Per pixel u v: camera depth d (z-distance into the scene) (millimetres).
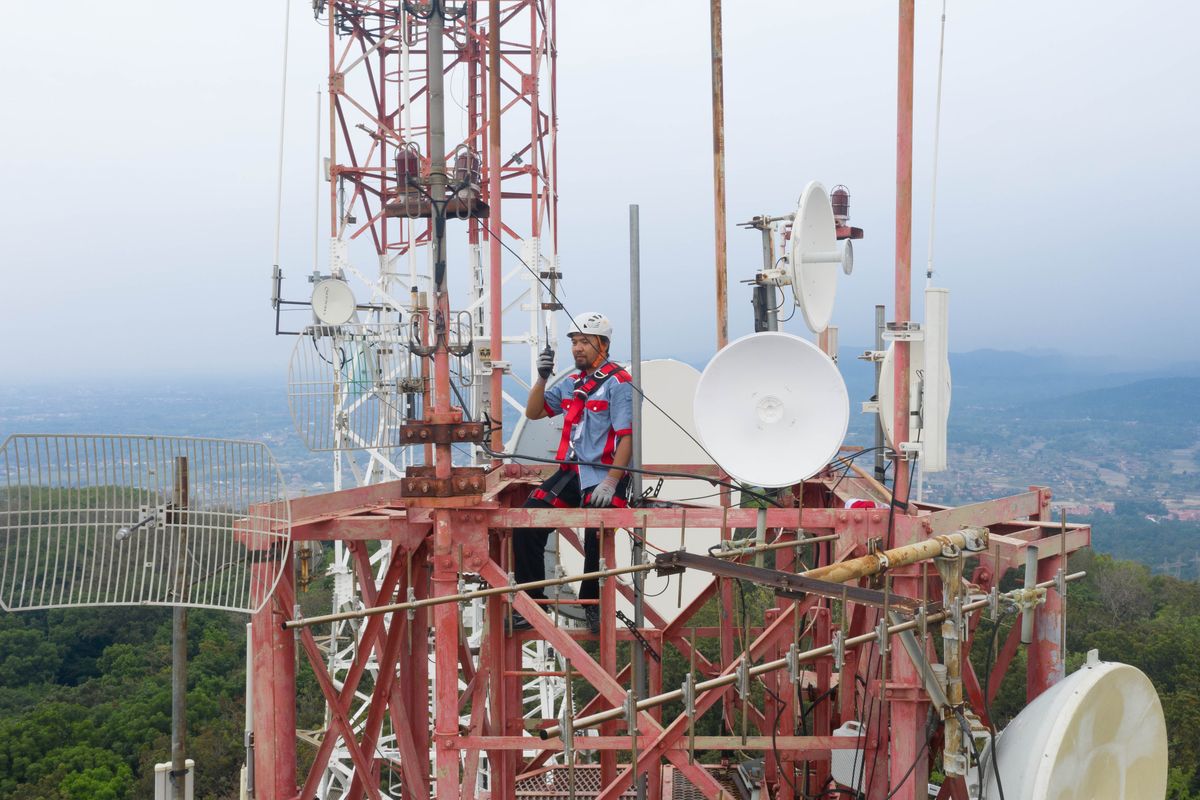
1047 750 5785
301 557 7391
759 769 10297
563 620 10617
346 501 7320
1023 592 6469
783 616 6801
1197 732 36250
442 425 6465
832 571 5664
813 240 8422
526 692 23047
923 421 6770
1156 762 6676
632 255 7316
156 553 5742
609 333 8047
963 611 6117
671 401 10453
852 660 8438
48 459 5516
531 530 8492
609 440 7746
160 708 48094
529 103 17625
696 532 10422
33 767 41938
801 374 6852
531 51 15523
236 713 48031
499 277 9133
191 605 5816
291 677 6555
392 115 19906
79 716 48188
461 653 9578
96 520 5625
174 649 6148
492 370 9148
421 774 7234
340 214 19078
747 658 5980
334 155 18984
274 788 6422
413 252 12492
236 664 56688
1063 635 6820
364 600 7785
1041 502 7559
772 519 6785
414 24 18562
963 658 6805
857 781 7117
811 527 6824
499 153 8906
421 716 7789
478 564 6602
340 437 9133
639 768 6277
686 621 7887
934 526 6688
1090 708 6066
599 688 6293
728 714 10500
